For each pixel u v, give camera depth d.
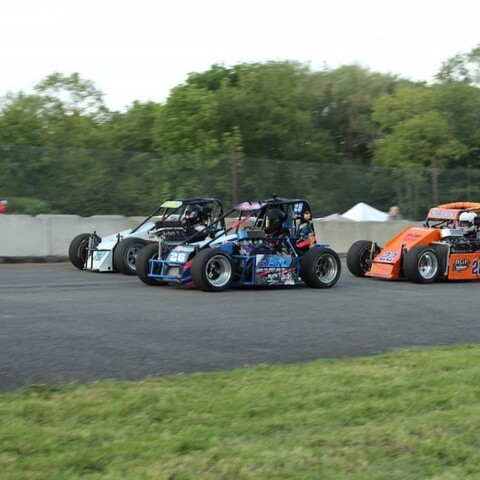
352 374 8.60
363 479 5.47
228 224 26.52
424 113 46.16
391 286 19.00
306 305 15.22
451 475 5.62
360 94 61.97
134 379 8.56
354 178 30.16
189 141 39.34
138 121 46.16
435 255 19.81
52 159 25.41
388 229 29.69
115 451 5.80
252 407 7.08
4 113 42.03
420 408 7.23
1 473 5.33
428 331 12.48
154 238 20.81
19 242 24.08
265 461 5.68
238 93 47.88
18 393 7.55
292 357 10.07
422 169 31.23
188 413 6.87
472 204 21.09
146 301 15.32
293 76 51.28
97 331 11.66
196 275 16.94
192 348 10.50
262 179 28.27
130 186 26.39
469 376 8.45
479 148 45.62
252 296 16.52
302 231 18.69
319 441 6.20
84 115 46.69
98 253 21.20
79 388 7.78
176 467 5.52
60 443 5.95
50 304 14.66
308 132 53.03
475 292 18.05
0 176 24.66
